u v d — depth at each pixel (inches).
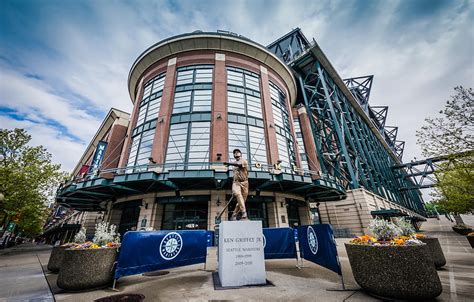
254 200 684.1
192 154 705.6
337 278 228.5
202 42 910.4
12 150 725.3
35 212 937.5
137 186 621.0
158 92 869.8
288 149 919.7
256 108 864.9
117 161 1035.9
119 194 708.0
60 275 204.4
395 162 3019.2
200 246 305.1
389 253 159.6
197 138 729.0
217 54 901.2
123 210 744.3
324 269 277.4
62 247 316.8
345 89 1567.4
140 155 758.5
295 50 1627.7
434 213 3393.2
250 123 807.1
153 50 937.5
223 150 704.4
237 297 172.2
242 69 920.9
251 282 210.8
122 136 1102.4
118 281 237.1
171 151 716.0
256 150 773.9
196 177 542.3
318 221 1003.9
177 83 863.1
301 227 299.6
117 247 236.8
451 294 159.5
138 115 904.3
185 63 898.7
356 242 188.4
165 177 551.2
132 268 225.1
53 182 802.2
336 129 1205.7
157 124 756.0
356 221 927.7
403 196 2246.6
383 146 2479.1
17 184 682.2
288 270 275.4
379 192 1381.6
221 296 176.1
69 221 1574.8
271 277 237.1
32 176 708.7
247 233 227.3
